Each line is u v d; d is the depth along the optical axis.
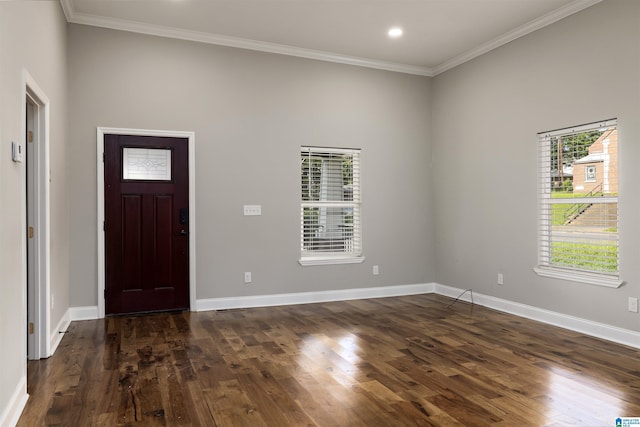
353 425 2.36
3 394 2.22
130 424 2.37
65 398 2.69
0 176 2.24
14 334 2.45
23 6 2.70
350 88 5.78
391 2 4.23
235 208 5.20
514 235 4.91
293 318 4.72
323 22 4.68
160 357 3.45
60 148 4.09
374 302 5.58
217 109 5.12
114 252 4.73
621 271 3.85
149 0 4.20
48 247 3.44
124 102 4.76
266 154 5.34
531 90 4.70
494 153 5.18
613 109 3.89
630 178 3.78
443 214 6.03
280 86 5.42
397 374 3.09
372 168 5.91
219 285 5.13
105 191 4.70
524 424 2.36
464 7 4.31
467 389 2.83
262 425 2.36
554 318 4.45
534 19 4.57
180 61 4.97
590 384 2.90
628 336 3.78
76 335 4.04
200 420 2.41
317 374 3.09
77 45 4.59
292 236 5.47
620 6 3.83
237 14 4.50
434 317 4.77
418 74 6.13
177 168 4.96
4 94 2.32
